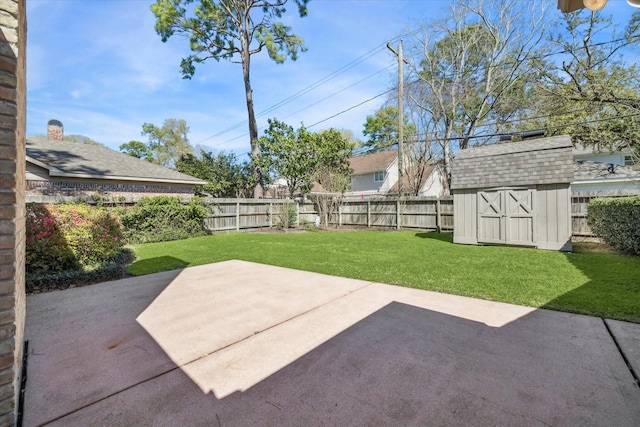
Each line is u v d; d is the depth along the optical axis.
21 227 2.15
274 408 1.72
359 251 7.18
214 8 15.64
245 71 17.12
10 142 1.54
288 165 15.34
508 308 3.22
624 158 14.80
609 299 3.43
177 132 33.94
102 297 3.80
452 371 2.05
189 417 1.66
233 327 2.84
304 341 2.54
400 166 13.41
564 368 2.07
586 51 10.97
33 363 2.23
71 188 11.25
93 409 1.73
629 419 1.58
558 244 6.84
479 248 7.45
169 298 3.74
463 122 18.23
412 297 3.65
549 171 6.94
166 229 9.58
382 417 1.63
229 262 6.02
